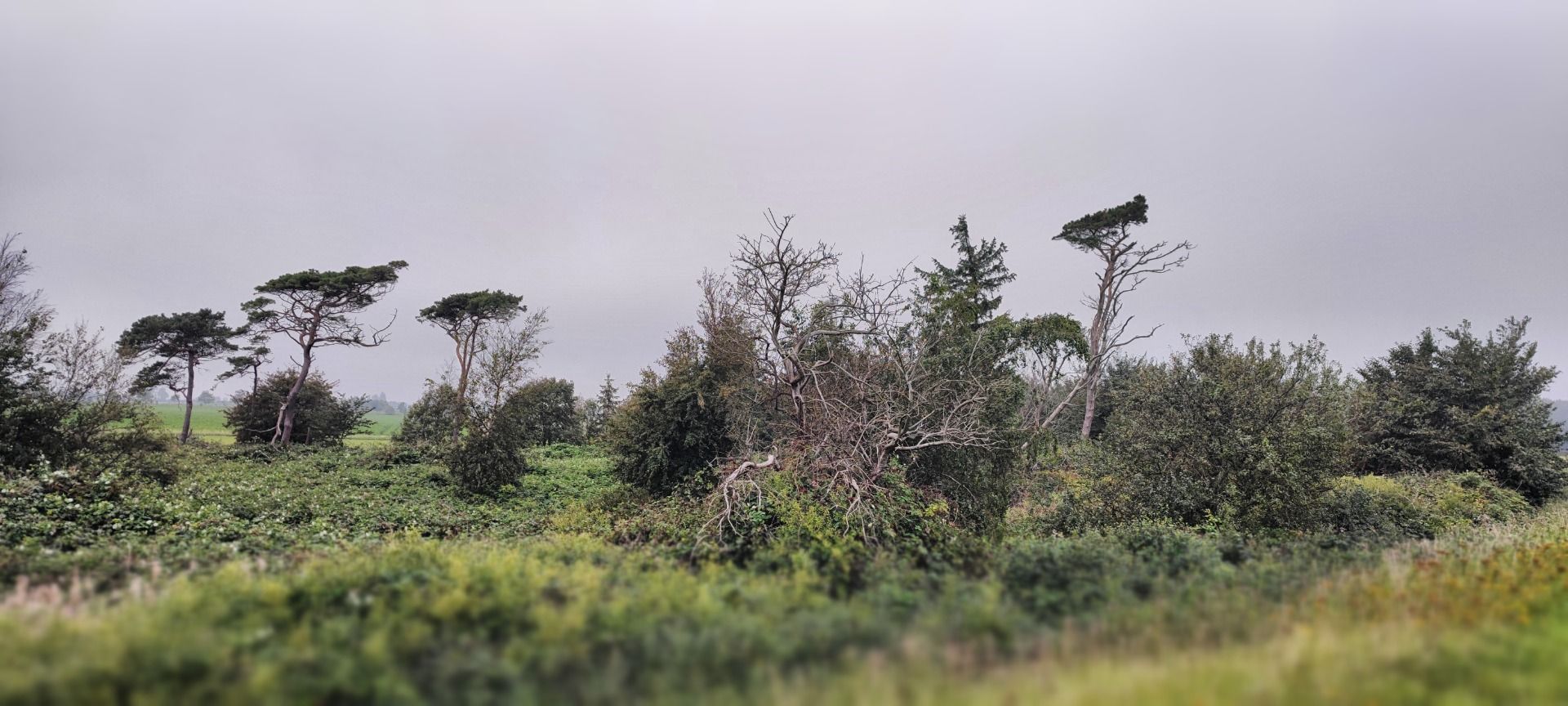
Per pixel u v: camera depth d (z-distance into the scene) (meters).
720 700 4.25
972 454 16.30
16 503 10.46
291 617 5.64
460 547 9.97
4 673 4.07
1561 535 11.10
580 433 41.97
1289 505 13.09
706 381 20.22
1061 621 5.89
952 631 5.40
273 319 33.97
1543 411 25.09
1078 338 21.70
